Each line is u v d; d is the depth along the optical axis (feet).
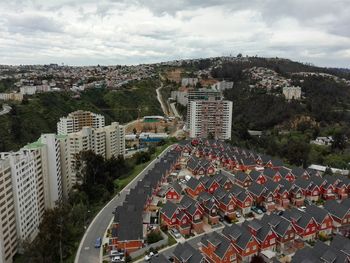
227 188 371.76
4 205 264.11
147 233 275.18
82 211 309.42
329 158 526.57
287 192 346.74
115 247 253.44
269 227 250.57
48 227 250.98
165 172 417.69
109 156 536.83
